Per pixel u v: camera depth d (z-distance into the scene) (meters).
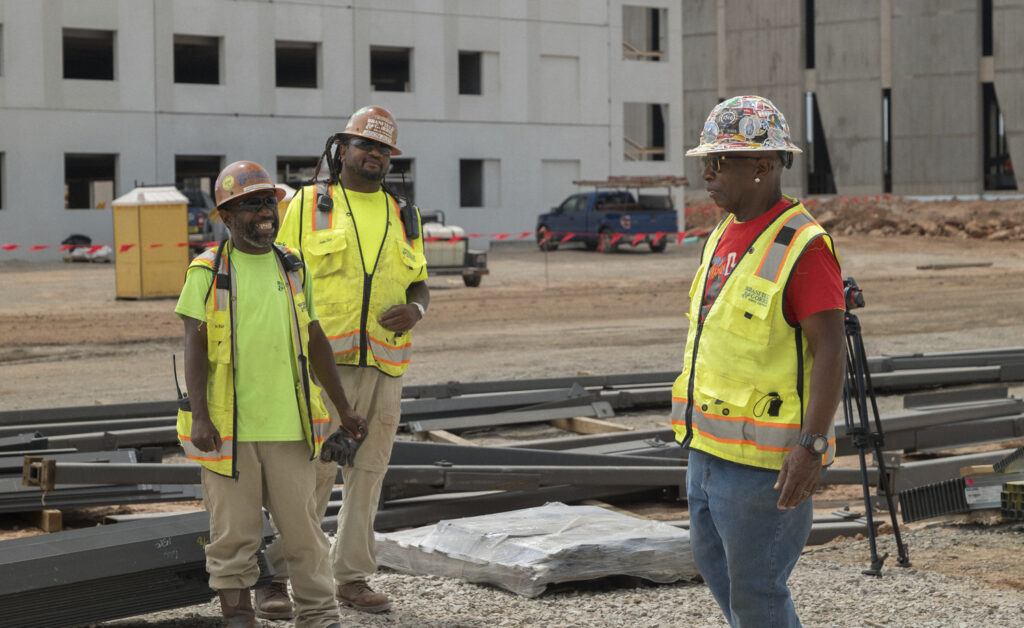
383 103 43.34
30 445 7.74
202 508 7.35
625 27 65.75
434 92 44.34
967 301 21.97
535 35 46.06
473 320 19.52
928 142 61.97
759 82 66.31
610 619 4.88
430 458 7.13
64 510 6.82
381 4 43.19
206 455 4.14
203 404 4.09
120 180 38.97
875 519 6.89
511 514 5.96
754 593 3.38
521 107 46.00
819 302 3.21
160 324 18.94
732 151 3.32
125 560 4.51
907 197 62.66
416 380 12.81
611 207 38.22
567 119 46.97
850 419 5.68
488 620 4.86
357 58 42.94
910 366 12.66
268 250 4.29
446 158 44.69
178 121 39.84
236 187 4.14
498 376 13.16
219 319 4.13
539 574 5.11
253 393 4.15
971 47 60.31
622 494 7.77
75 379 13.36
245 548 4.24
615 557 5.27
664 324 18.95
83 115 38.25
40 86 37.47
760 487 3.30
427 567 5.61
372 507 5.07
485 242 45.31
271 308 4.20
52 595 4.37
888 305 21.36
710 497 3.42
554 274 29.91
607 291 24.91
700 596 5.20
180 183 39.94
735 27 66.81
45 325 18.67
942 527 6.71
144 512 7.21
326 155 5.17
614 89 47.81
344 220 5.02
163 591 4.62
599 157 47.75
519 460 7.31
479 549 5.43
